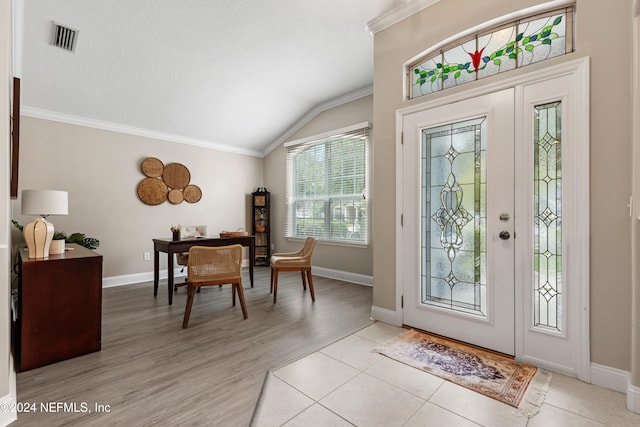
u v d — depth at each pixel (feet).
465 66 7.61
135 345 7.31
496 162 6.84
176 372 6.08
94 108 12.30
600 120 5.55
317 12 8.87
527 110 6.41
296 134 17.29
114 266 13.41
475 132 7.25
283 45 10.46
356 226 14.32
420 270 8.16
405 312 8.44
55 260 6.49
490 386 5.55
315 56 11.18
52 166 11.94
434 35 7.89
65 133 12.23
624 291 5.31
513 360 6.50
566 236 5.90
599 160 5.55
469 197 7.34
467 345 7.23
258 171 19.20
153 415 4.78
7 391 4.56
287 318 9.21
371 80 13.15
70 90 11.18
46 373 6.01
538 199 6.34
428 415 4.77
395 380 5.77
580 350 5.71
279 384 5.65
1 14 4.63
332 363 6.43
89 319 6.88
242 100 13.94
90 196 12.82
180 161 15.64
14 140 7.24
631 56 5.15
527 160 6.40
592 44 5.65
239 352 6.95
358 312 9.78
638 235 4.88
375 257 9.09
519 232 6.50
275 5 8.57
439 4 7.84
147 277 14.32
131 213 13.91
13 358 6.31
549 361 6.09
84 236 11.91
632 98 4.99
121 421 4.63
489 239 6.93
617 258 5.38
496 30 7.17
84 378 5.84
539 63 6.27
